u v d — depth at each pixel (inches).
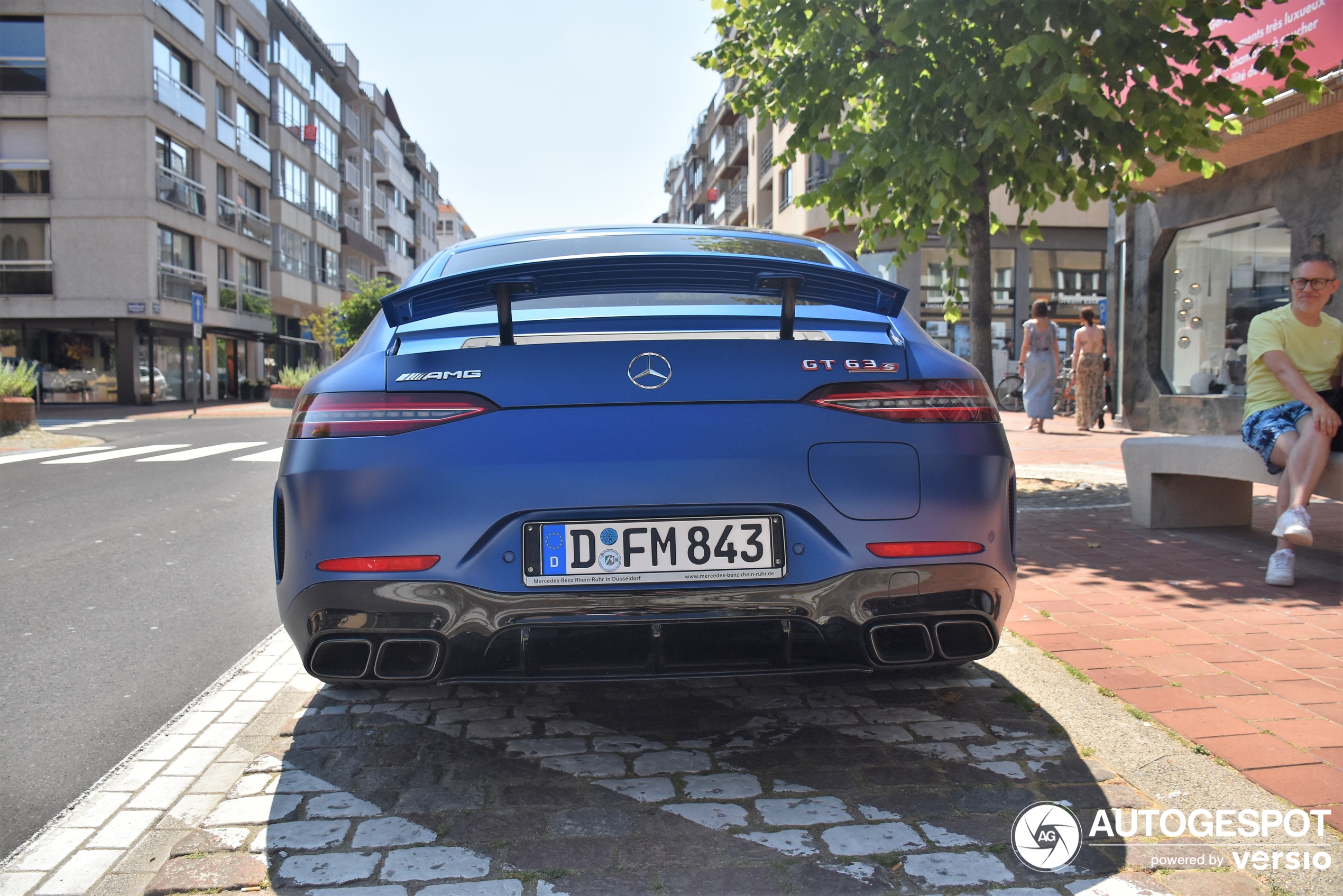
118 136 1142.3
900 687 121.6
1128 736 103.0
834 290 93.7
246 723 113.1
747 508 87.2
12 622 163.2
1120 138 228.7
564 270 85.7
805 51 228.4
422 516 86.3
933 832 83.3
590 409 87.4
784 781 94.3
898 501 88.9
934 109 222.1
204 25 1302.9
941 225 254.2
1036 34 187.0
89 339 1171.3
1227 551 200.7
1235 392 445.4
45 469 402.3
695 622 86.7
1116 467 350.6
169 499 313.1
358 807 89.4
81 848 83.9
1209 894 73.0
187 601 178.2
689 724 110.9
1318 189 377.1
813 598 87.3
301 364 1784.0
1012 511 98.8
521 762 99.9
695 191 2301.9
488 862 78.8
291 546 89.6
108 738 110.5
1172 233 491.5
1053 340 528.4
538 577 86.1
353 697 122.0
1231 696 113.7
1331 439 170.2
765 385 89.0
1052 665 126.8
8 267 1143.0
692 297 104.3
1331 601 157.5
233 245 1409.9
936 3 203.2
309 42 1737.2
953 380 93.4
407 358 90.1
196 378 953.5
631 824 85.5
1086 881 75.2
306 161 1715.1
